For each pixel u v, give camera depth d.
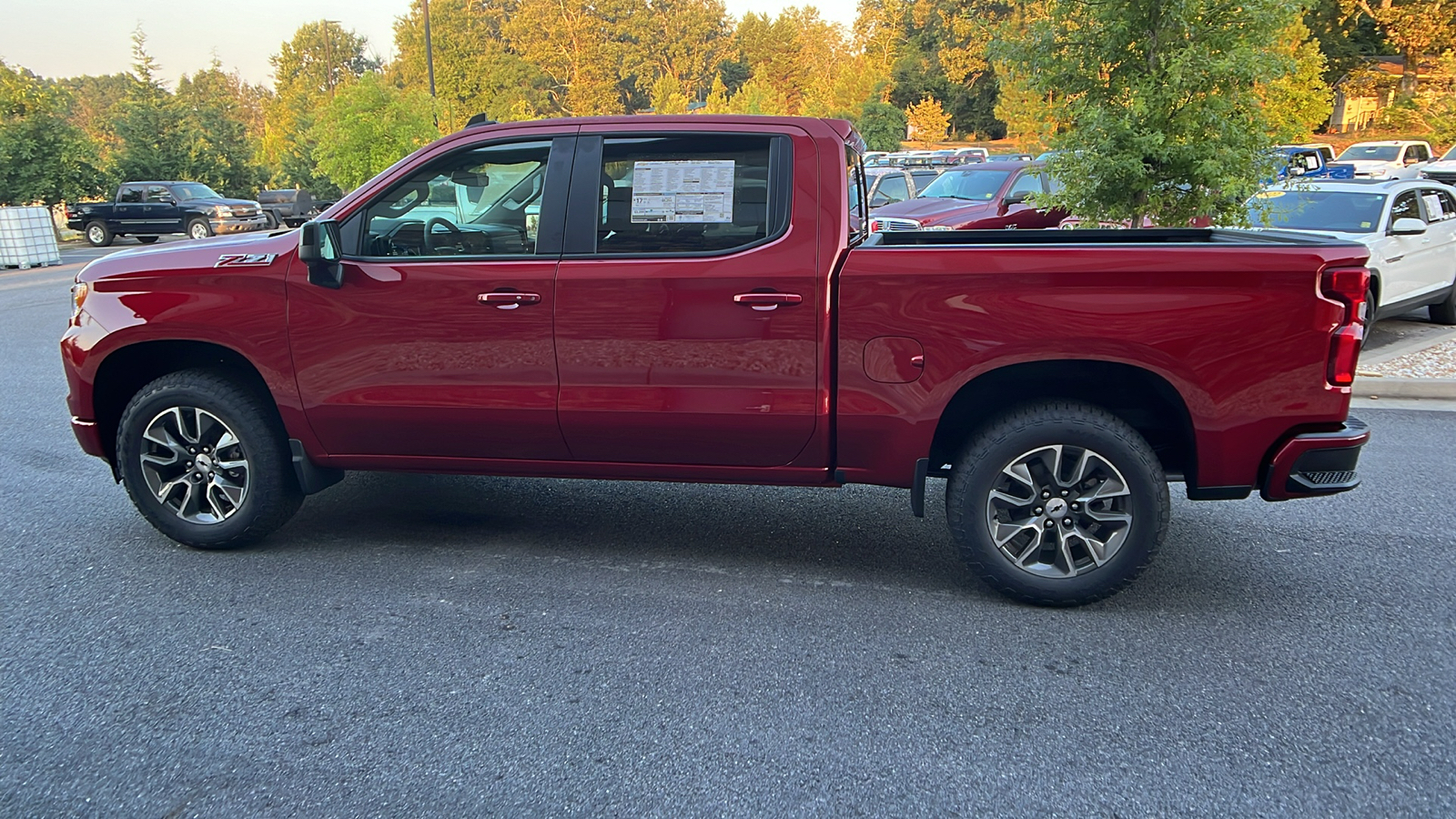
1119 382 4.11
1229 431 3.78
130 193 28.41
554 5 96.38
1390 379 8.00
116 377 4.75
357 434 4.43
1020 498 3.98
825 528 5.07
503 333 4.16
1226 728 3.13
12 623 3.89
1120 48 8.02
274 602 4.11
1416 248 10.05
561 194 4.16
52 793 2.80
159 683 3.42
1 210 20.39
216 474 4.56
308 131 36.66
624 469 4.32
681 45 101.19
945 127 58.25
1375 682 3.43
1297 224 10.11
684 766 2.93
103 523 5.09
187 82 59.66
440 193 4.29
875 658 3.62
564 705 3.28
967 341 3.84
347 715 3.21
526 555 4.67
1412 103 34.44
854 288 3.89
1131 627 3.87
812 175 3.99
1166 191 8.22
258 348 4.37
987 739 3.07
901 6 80.19
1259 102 8.14
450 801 2.77
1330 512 5.24
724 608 4.07
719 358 4.02
